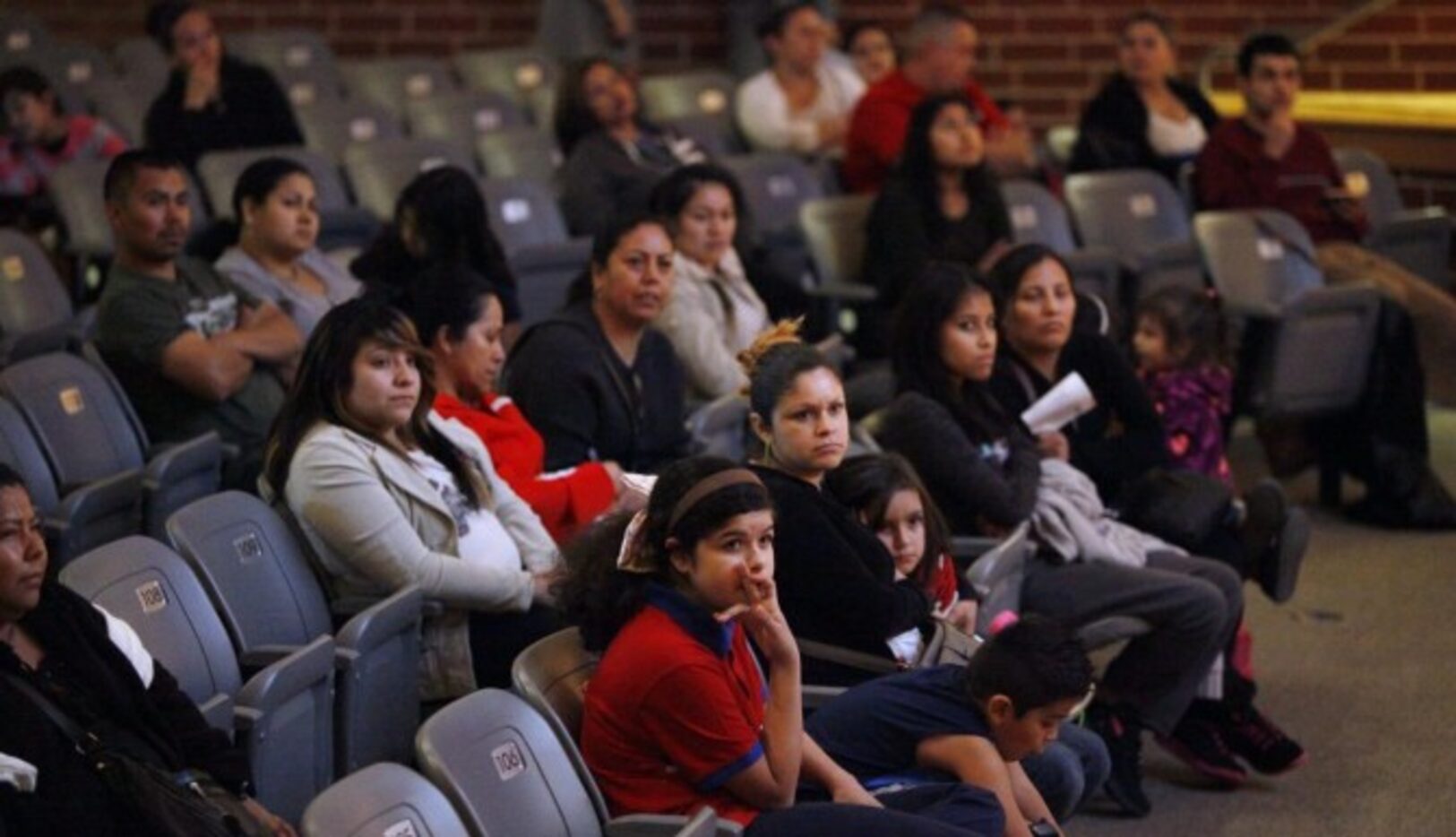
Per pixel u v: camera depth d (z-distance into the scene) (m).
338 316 6.15
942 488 6.98
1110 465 7.67
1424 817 6.95
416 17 16.52
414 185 8.42
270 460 6.13
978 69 16.08
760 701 5.09
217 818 4.66
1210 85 15.51
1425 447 10.22
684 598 4.96
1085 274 10.93
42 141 11.73
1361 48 14.84
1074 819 6.99
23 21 14.70
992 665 5.23
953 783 5.15
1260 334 10.16
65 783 4.51
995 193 10.43
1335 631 8.76
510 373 7.52
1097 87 15.87
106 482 6.43
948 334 7.08
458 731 4.57
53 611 4.78
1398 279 10.78
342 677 5.47
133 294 7.56
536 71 15.11
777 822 4.80
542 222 11.17
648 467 7.57
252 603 5.66
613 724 4.92
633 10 16.14
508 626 6.26
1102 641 6.91
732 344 8.83
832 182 12.79
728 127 14.15
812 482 5.89
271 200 8.17
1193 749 7.24
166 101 12.05
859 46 14.30
